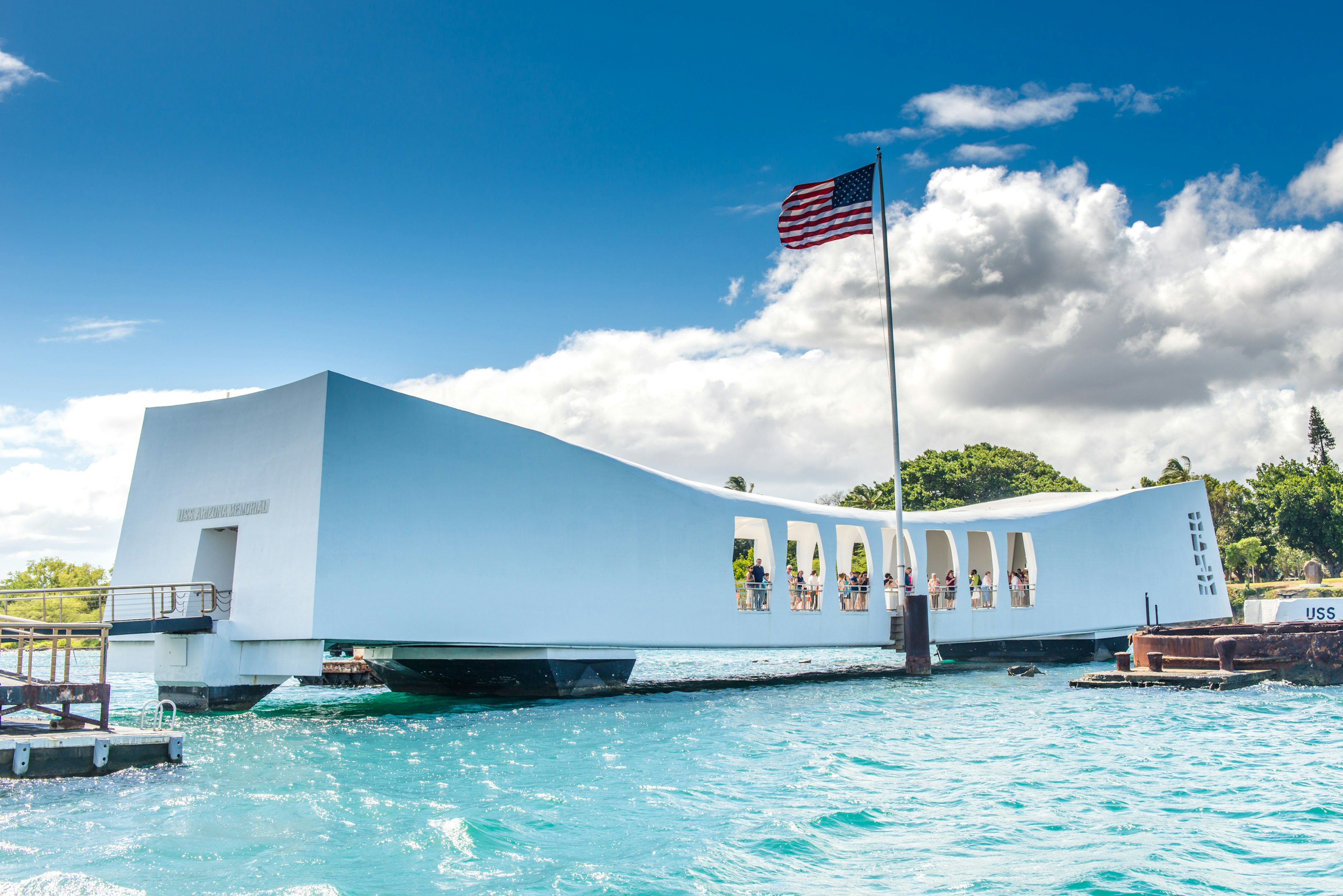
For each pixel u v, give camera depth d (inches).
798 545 1427.2
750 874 347.9
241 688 815.1
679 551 1026.1
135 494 938.1
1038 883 335.9
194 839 385.4
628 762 574.9
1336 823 411.5
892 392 1151.0
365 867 351.6
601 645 953.5
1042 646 1451.8
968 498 3302.2
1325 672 987.9
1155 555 1503.4
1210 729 693.9
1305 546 3476.9
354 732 700.0
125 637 877.8
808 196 1088.8
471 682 959.0
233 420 868.6
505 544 889.5
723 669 1395.2
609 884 335.3
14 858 358.0
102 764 504.4
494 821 421.7
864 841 393.4
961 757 588.7
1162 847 378.0
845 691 1011.9
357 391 807.1
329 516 775.7
